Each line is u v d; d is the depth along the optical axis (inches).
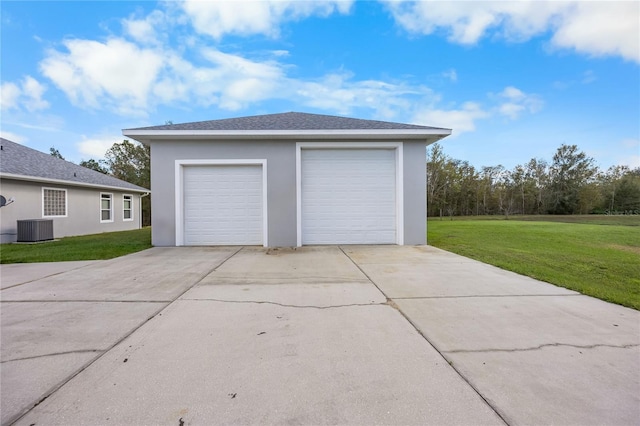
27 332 111.4
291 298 151.3
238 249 308.8
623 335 108.7
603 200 1323.8
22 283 179.0
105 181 603.8
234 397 73.5
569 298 151.3
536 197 1381.6
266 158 328.5
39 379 81.0
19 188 427.8
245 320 122.9
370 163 339.6
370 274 201.3
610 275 199.0
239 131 313.1
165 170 325.4
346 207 339.0
